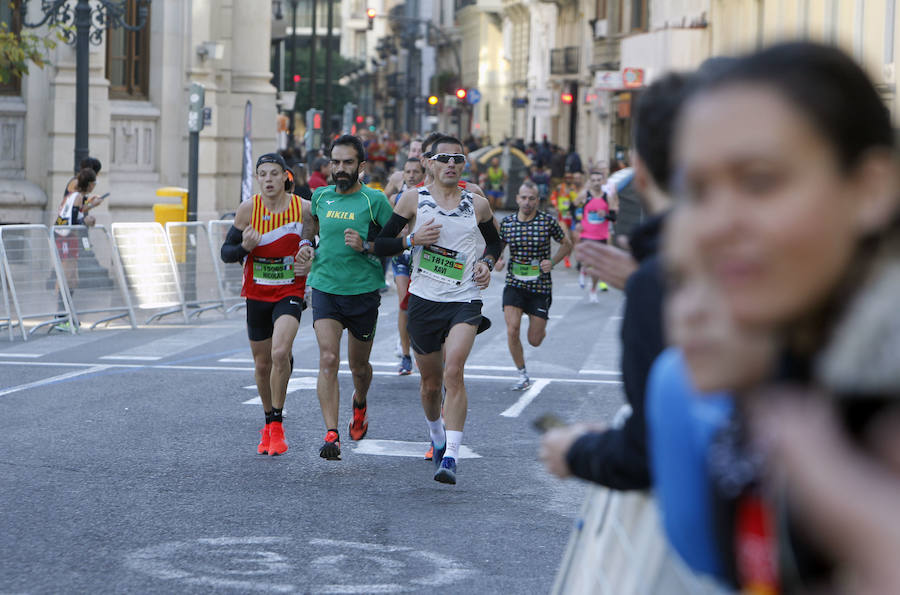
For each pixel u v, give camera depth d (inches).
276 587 648.4
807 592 118.0
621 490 252.1
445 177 933.2
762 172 119.6
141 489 875.4
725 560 159.3
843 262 118.4
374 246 929.5
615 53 5753.0
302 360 1563.7
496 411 1224.2
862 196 119.6
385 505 840.3
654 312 252.8
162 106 3144.7
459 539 756.0
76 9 2308.1
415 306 929.5
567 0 7308.1
